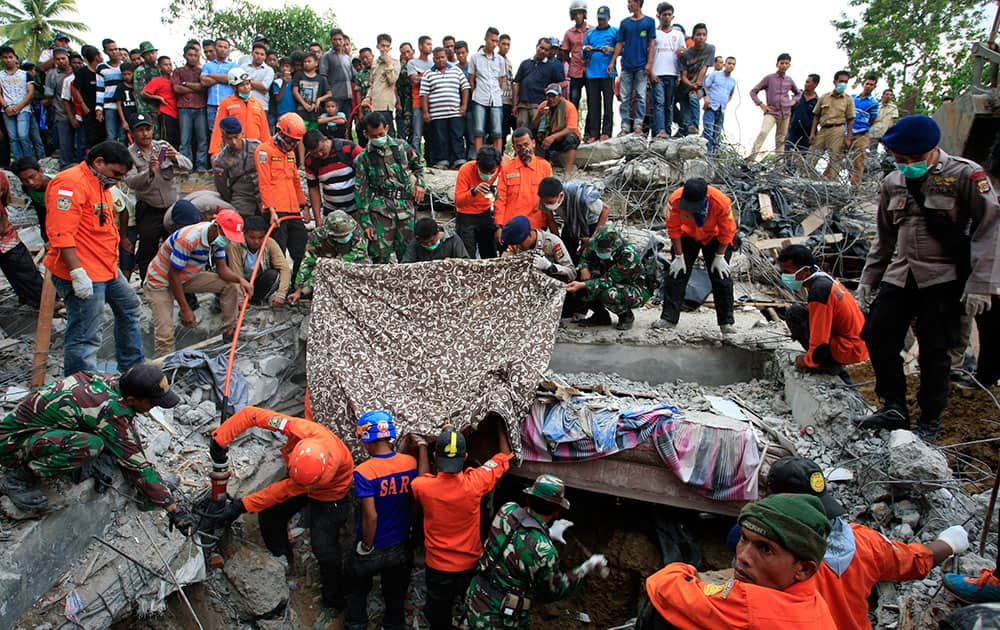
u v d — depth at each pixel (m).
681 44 10.17
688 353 6.46
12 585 3.77
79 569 4.20
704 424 5.08
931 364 4.68
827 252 8.45
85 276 4.78
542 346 5.51
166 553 4.52
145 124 6.33
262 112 8.41
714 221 6.11
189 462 5.27
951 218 4.43
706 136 10.52
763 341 6.36
